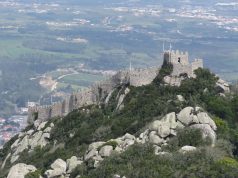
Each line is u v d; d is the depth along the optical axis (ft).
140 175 561.43
